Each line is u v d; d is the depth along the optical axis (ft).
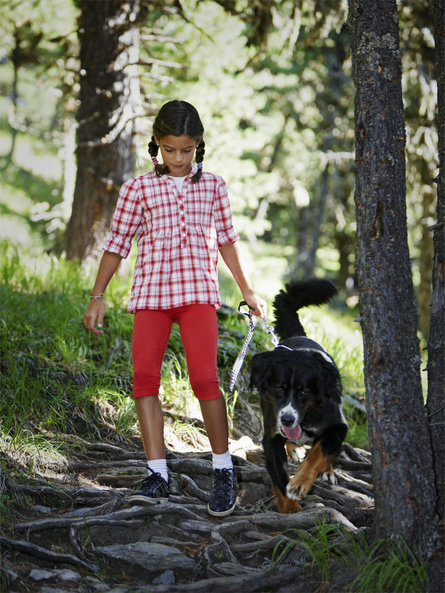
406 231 11.60
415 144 37.96
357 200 11.68
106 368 19.80
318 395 14.34
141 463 15.52
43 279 27.14
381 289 11.30
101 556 11.67
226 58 45.47
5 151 89.40
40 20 44.80
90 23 32.58
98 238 32.40
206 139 48.83
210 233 13.37
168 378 19.62
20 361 18.28
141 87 36.91
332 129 61.67
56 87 52.24
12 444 14.65
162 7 34.14
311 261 71.36
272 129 54.49
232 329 24.16
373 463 11.30
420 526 10.97
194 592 10.57
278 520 12.76
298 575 11.21
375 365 11.24
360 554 11.19
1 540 11.26
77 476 14.76
